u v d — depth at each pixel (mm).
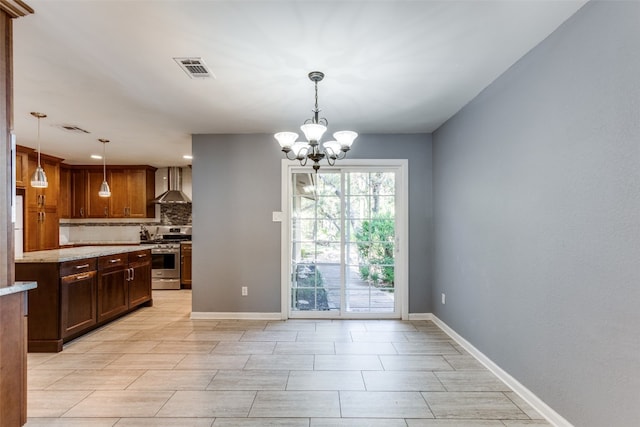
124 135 4562
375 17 1942
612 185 1699
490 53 2371
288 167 4480
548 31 2107
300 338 3689
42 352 3283
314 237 4582
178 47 2268
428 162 4441
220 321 4332
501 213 2744
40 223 5719
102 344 3510
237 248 4465
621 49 1638
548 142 2174
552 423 2139
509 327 2631
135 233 7270
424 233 4438
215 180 4484
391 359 3129
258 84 2859
